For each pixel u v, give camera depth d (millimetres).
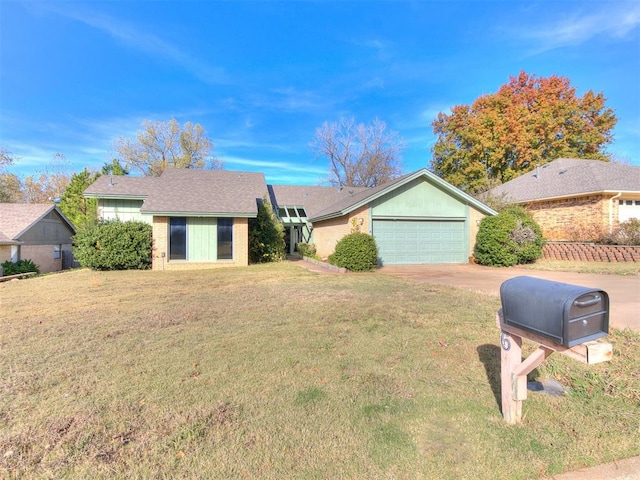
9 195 30828
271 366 3678
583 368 3564
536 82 30031
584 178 17203
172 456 2232
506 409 2611
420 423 2609
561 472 2098
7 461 2176
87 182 26219
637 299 6770
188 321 5480
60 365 3725
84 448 2309
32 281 10516
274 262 16453
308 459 2199
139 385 3242
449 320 5375
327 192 25172
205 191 16312
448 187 14852
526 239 13492
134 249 13641
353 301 6824
